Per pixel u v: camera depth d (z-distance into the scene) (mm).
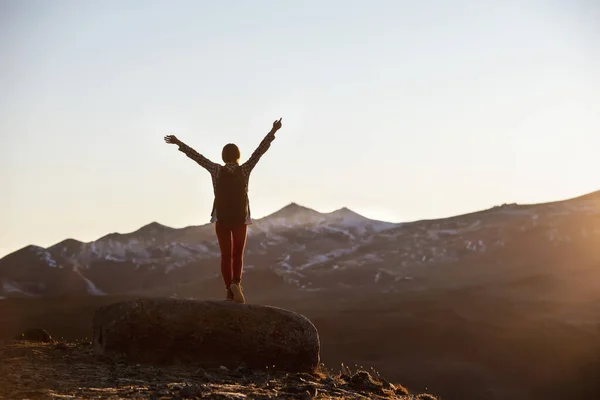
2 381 10359
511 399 97750
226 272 13133
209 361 12422
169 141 12906
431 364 115312
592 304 187125
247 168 12977
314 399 10391
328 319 158500
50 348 13797
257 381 11562
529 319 158375
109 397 9539
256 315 12773
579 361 113938
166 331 12359
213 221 13031
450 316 158750
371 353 127938
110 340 12289
